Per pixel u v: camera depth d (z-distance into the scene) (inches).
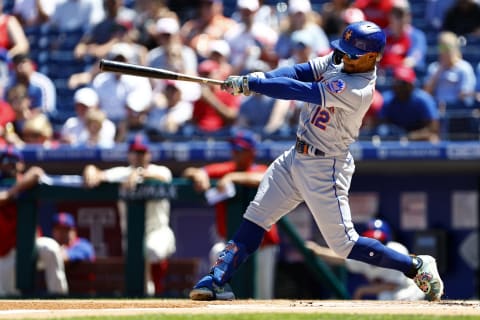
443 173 1684.3
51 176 1685.5
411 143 1593.3
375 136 1647.4
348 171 887.1
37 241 1414.9
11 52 2004.2
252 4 1927.9
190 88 1801.2
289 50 1899.6
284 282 1593.3
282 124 1738.4
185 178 1395.2
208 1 2023.9
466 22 1971.0
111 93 1803.6
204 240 1653.5
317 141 874.1
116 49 1918.1
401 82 1653.5
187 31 2033.7
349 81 845.8
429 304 896.3
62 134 1806.1
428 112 1653.5
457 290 1675.7
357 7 1921.8
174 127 1761.8
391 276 1419.8
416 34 1909.4
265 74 866.8
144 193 1379.2
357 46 841.5
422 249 1681.8
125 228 1429.6
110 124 1775.3
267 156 1611.7
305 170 880.9
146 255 1379.2
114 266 1432.1
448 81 1771.7
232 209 1368.1
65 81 2022.6
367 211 1699.1
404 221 1692.9
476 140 1635.1
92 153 1670.8
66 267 1445.6
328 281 1417.3
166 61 1875.0
